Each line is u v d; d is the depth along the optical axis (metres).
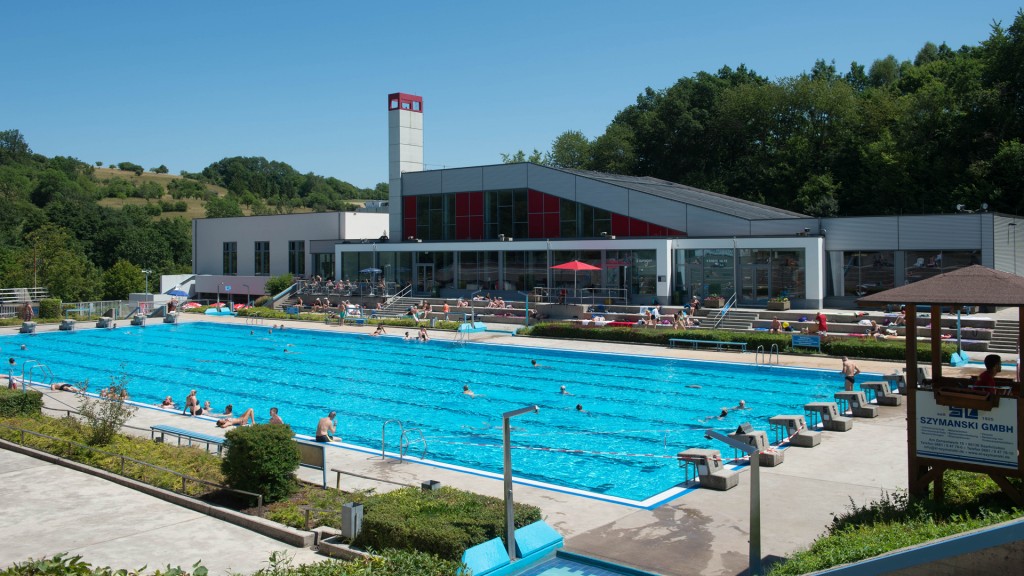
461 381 30.17
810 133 73.56
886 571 6.34
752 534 10.21
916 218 37.97
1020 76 52.19
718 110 78.94
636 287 44.53
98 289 73.06
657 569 11.23
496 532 11.83
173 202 153.88
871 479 15.41
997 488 11.60
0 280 65.12
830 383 27.62
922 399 11.61
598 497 15.01
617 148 87.06
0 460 18.38
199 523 13.79
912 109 60.50
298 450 15.20
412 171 57.84
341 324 48.66
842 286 40.41
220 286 67.38
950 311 35.00
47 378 31.81
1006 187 51.31
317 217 64.44
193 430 21.97
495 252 50.47
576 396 26.77
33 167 154.50
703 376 29.91
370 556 10.23
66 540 12.84
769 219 42.00
